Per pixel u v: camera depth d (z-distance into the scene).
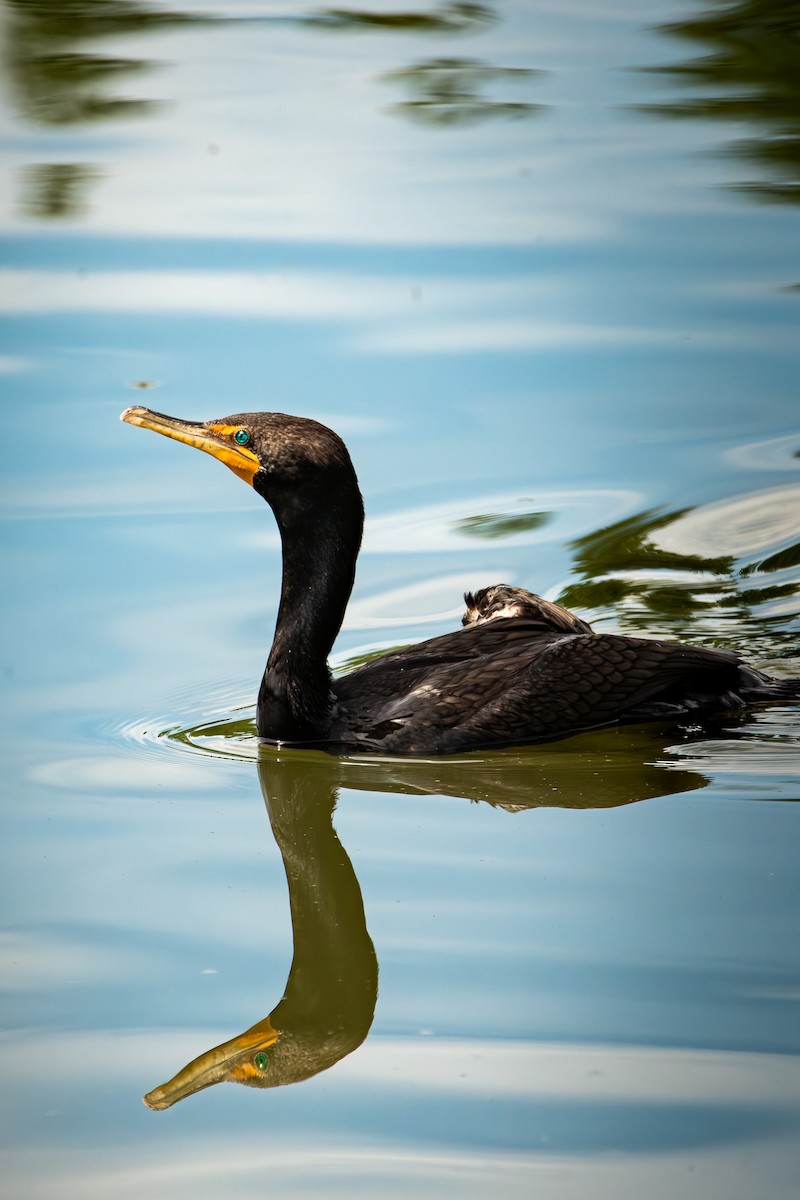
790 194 20.17
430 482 14.60
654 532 13.75
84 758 10.43
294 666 10.55
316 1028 7.42
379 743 10.39
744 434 15.23
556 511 14.11
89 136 21.78
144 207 19.70
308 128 22.03
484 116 22.45
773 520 13.84
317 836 9.33
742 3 24.86
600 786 9.77
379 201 19.83
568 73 23.83
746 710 10.84
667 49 24.72
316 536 10.41
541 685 10.37
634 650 10.53
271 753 10.51
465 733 10.27
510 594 11.48
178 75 23.62
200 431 10.55
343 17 25.64
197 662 11.81
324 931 8.24
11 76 23.52
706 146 21.44
